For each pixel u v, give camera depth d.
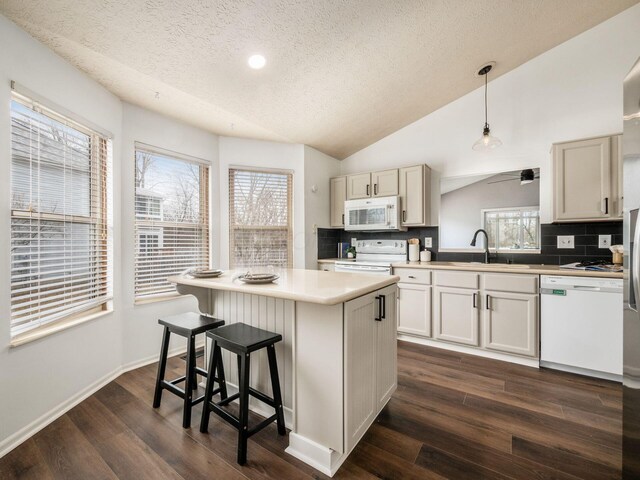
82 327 2.04
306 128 3.32
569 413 1.81
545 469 1.37
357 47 2.25
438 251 3.52
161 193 2.82
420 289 3.00
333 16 1.92
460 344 2.81
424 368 2.47
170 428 1.70
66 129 1.98
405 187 3.48
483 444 1.54
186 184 3.04
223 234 3.32
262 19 1.82
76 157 2.06
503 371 2.40
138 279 2.61
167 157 2.88
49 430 1.68
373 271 3.29
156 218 2.77
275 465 1.42
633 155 1.19
